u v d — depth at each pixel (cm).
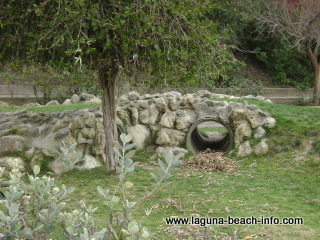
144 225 668
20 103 2405
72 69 837
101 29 762
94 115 1109
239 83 2972
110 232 258
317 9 2577
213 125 1770
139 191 866
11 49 852
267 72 3478
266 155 1127
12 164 322
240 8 2811
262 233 646
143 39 770
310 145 1109
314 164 1040
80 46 771
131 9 739
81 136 1066
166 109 1219
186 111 1226
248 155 1141
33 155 1012
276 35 3041
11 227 242
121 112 1194
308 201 816
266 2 2781
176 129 1208
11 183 277
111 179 953
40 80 1159
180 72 815
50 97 2308
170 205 776
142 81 857
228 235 634
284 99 3184
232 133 1198
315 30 2662
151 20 757
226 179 966
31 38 805
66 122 1085
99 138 1077
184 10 789
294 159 1077
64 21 737
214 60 860
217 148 1302
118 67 837
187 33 825
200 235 620
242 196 840
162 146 1188
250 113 1197
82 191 856
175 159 256
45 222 263
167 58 761
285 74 3388
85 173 999
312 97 3169
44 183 279
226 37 927
